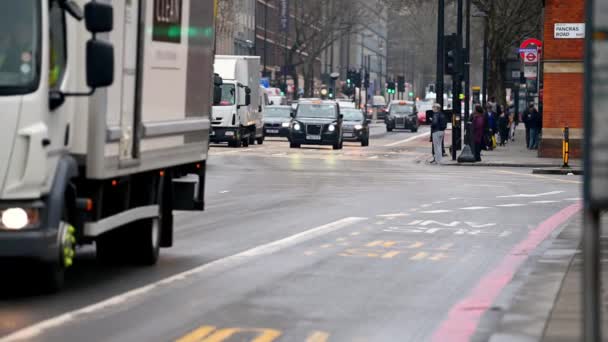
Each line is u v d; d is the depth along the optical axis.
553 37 102.81
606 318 22.02
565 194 62.19
